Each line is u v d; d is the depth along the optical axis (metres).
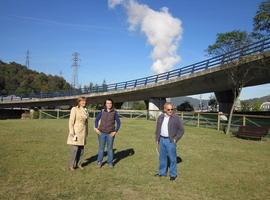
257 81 31.30
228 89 37.78
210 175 9.19
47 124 26.11
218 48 25.92
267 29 22.28
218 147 15.19
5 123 26.23
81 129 9.08
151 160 10.98
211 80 35.41
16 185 7.38
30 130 20.12
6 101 70.12
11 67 129.00
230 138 19.69
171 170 8.46
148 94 49.03
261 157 12.73
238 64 24.53
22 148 12.59
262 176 9.38
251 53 24.61
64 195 6.77
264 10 21.47
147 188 7.56
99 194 6.95
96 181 7.98
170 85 41.91
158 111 42.16
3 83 119.38
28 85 124.25
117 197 6.82
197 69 35.75
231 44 25.25
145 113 43.28
